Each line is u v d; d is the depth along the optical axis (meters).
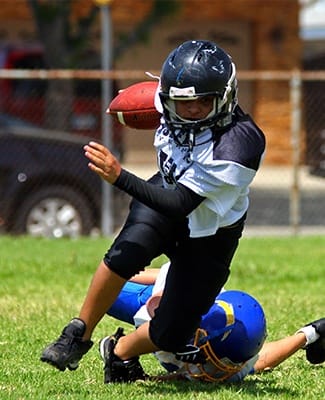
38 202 44.84
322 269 36.22
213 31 91.19
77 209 45.38
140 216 17.59
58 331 24.48
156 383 18.81
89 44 66.69
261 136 17.12
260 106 88.25
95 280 17.48
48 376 19.50
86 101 57.41
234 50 91.81
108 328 24.69
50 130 47.28
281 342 20.16
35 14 62.78
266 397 17.78
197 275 17.42
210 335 18.34
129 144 79.75
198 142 16.80
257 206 61.81
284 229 54.09
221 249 17.53
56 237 45.16
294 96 48.84
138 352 18.47
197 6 89.62
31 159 44.41
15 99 63.00
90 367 20.38
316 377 19.94
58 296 30.20
